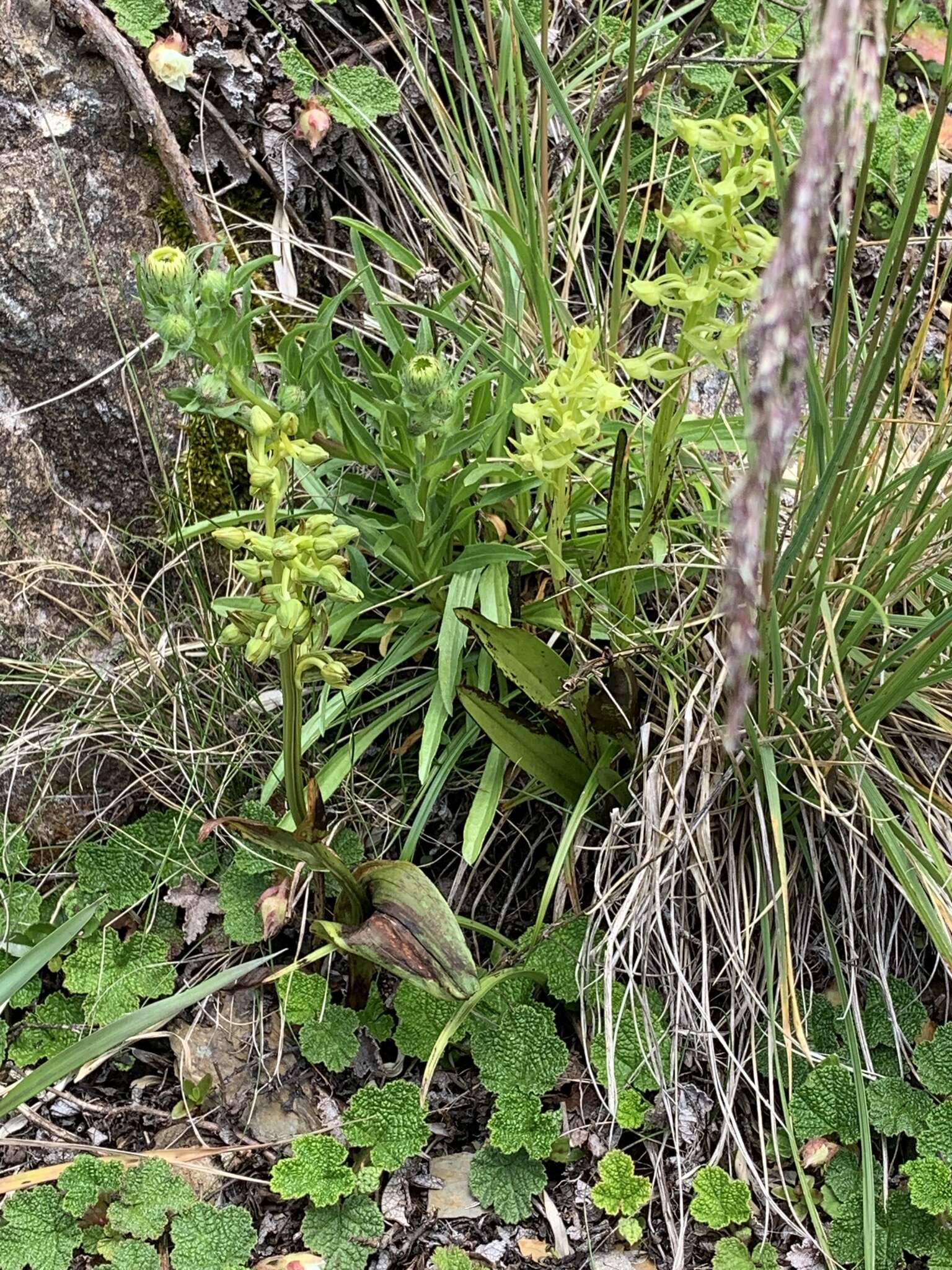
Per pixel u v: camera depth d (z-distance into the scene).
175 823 0.47
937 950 0.42
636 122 0.57
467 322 0.49
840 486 0.38
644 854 0.43
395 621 0.46
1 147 0.48
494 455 0.46
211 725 0.48
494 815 0.45
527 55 0.56
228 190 0.52
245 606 0.36
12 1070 0.44
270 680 0.48
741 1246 0.40
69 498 0.49
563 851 0.42
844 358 0.39
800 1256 0.40
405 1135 0.41
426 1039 0.43
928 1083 0.42
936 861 0.42
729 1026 0.43
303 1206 0.41
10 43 0.48
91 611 0.49
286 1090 0.43
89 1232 0.40
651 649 0.43
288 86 0.52
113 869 0.47
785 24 0.59
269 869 0.45
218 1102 0.43
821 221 0.21
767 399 0.20
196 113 0.51
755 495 0.20
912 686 0.40
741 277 0.35
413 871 0.39
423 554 0.45
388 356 0.53
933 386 0.56
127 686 0.48
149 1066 0.44
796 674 0.41
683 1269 0.40
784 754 0.44
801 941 0.44
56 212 0.48
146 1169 0.41
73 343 0.48
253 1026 0.44
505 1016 0.43
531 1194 0.41
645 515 0.41
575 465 0.39
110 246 0.49
